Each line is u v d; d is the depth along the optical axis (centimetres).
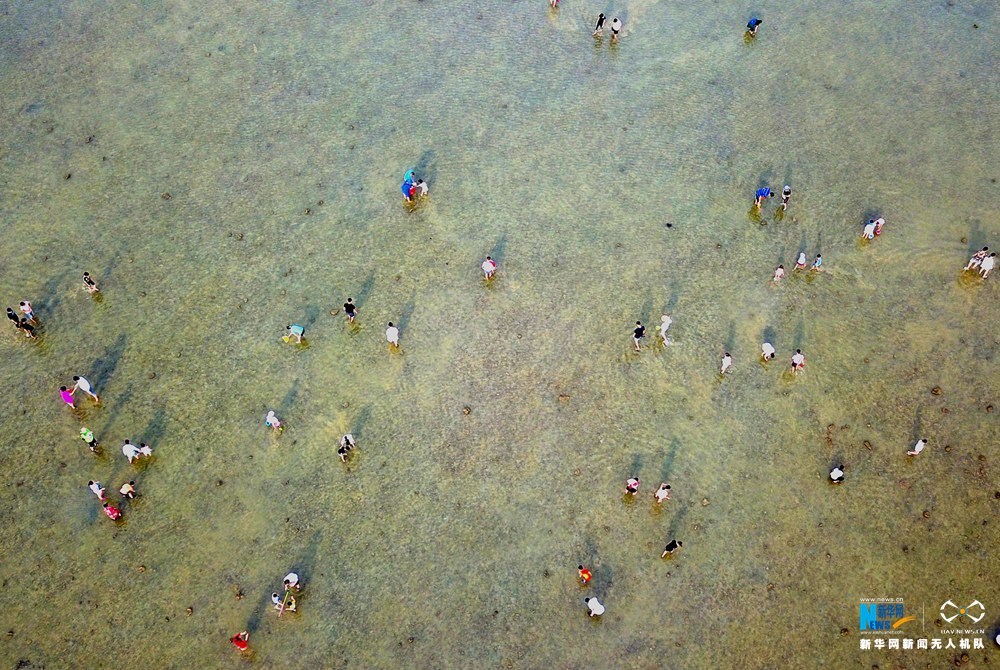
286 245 4128
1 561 3206
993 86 4794
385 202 4297
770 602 3173
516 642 3083
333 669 3020
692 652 3073
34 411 3581
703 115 4697
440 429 3566
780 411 3619
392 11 5222
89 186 4319
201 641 3064
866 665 3064
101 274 4003
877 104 4728
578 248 4138
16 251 4072
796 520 3347
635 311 3919
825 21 5178
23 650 3033
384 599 3161
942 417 3591
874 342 3812
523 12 5234
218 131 4575
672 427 3575
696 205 4306
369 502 3378
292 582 3122
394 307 3931
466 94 4781
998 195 4306
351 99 4744
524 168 4450
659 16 5219
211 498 3378
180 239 4131
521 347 3803
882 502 3388
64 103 4669
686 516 3353
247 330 3841
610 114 4700
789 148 4534
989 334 3825
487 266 3919
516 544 3284
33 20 5081
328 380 3697
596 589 3189
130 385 3666
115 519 3306
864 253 4103
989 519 3347
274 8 5216
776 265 4075
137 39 5000
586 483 3431
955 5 5244
